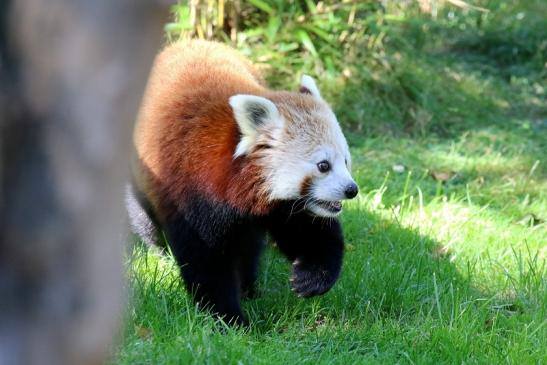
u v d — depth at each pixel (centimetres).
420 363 770
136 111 322
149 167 892
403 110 1669
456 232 1147
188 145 854
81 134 310
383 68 1694
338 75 1641
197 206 848
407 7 2031
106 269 328
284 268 1017
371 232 1129
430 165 1474
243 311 910
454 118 1711
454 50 2086
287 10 1612
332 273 886
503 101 1845
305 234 882
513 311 934
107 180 318
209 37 1538
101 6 301
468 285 967
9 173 310
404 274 962
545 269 1029
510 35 2106
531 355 798
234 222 852
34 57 302
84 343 326
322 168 842
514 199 1362
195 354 713
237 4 1563
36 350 321
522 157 1542
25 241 312
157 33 316
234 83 917
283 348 783
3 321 319
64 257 317
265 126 837
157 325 784
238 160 836
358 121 1602
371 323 877
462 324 838
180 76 928
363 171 1387
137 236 985
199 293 863
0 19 300
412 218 1184
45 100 306
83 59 304
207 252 858
